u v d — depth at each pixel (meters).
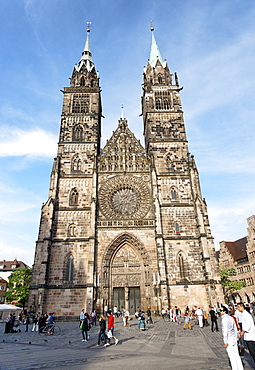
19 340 32.78
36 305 56.00
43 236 61.72
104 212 65.44
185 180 70.19
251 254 106.00
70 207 65.88
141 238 62.34
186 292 58.16
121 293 59.78
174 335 31.55
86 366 17.19
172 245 62.34
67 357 20.67
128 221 63.91
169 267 60.25
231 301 112.00
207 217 65.44
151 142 75.25
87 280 56.53
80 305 56.12
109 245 61.22
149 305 57.75
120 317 56.56
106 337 26.27
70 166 71.50
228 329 14.76
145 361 18.11
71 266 60.00
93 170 69.69
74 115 79.06
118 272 60.66
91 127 77.50
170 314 51.53
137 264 61.41
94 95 83.44
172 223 64.69
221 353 20.09
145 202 67.31
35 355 22.08
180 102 83.06
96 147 73.81
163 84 87.19
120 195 68.38
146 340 28.44
